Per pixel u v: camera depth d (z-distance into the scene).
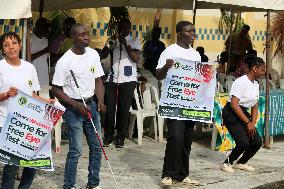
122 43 8.85
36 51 8.67
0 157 5.24
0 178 6.66
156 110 9.62
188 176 7.04
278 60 15.48
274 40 15.09
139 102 9.65
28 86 5.37
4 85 5.25
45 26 8.78
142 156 8.46
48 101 5.35
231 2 8.30
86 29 5.95
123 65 8.89
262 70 7.36
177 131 6.54
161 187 6.68
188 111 6.55
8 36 5.24
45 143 5.36
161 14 12.73
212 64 6.57
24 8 6.17
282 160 8.61
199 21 13.63
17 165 5.29
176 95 6.54
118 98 8.99
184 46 6.64
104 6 10.63
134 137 9.98
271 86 11.89
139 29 12.33
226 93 9.68
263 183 7.18
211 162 8.24
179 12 13.09
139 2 10.88
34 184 6.59
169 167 6.66
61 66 5.93
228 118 7.50
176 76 6.52
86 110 5.92
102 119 9.72
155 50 10.85
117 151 8.76
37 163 5.36
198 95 6.56
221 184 6.95
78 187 6.54
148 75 10.28
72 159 5.98
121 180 6.97
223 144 9.02
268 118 9.52
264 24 15.20
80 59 5.98
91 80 6.06
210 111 6.60
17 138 5.27
